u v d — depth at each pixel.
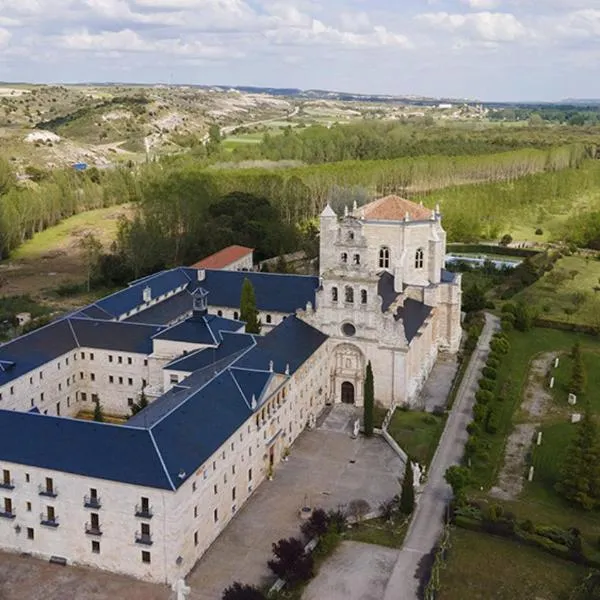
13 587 88.81
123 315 162.50
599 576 91.00
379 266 163.25
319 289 141.50
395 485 113.69
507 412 140.75
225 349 132.88
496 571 92.69
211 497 96.94
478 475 116.75
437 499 109.94
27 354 131.62
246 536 100.06
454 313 170.88
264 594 86.62
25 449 94.06
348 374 142.88
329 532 97.94
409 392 141.62
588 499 106.38
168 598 86.88
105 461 90.25
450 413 140.00
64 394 139.00
